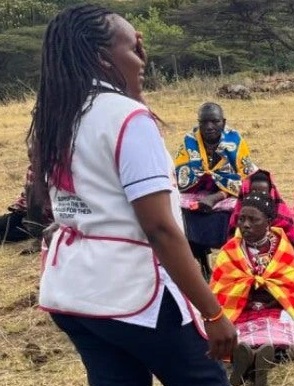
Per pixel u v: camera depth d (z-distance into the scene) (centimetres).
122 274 275
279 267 495
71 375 484
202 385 286
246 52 4162
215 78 2225
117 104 276
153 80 2277
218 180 621
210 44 4109
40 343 536
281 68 4141
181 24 4309
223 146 624
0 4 4325
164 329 278
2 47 3694
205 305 269
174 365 284
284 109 1605
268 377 464
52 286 287
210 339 274
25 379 484
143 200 267
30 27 4081
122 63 290
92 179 278
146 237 273
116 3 4709
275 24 4247
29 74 3603
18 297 621
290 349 473
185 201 618
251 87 1903
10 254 752
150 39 4106
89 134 277
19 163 1166
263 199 502
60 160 283
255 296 497
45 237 310
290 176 978
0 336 549
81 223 281
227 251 507
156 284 276
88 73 283
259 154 1136
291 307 488
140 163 268
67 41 286
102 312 276
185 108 1677
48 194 298
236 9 4203
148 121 274
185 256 266
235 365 440
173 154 1159
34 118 295
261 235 500
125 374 294
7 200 951
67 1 4375
